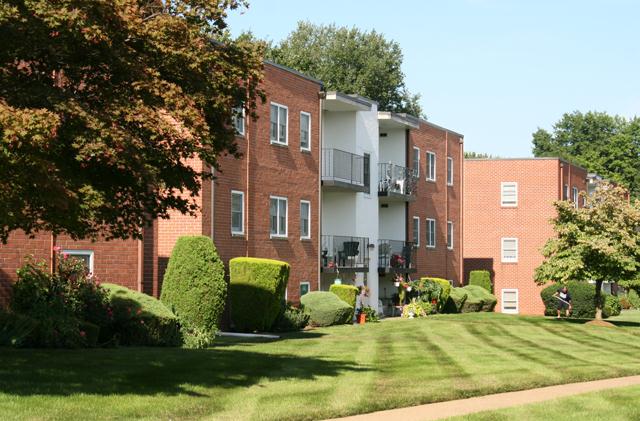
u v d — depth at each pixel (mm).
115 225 15789
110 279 24672
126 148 13203
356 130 41312
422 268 49000
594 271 39031
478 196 60000
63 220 13523
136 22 14227
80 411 12281
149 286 26094
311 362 19609
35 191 12758
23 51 13742
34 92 13414
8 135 11766
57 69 14664
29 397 12875
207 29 16344
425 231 49594
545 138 94688
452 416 13562
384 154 47594
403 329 32688
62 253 22031
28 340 19266
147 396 13711
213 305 25656
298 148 35562
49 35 13648
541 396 16375
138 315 21844
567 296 46406
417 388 16141
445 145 52469
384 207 47688
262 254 32906
